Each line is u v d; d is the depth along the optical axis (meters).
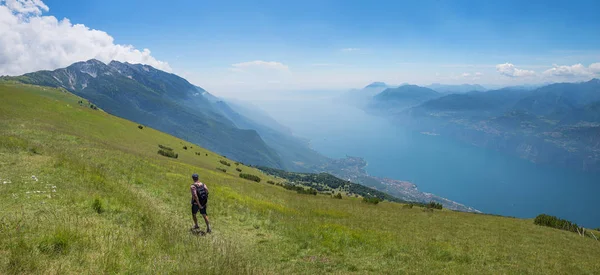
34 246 8.10
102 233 10.29
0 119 44.06
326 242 16.73
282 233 17.80
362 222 28.56
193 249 11.21
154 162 40.81
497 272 15.52
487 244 23.88
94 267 7.84
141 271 8.30
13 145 22.94
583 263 20.88
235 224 18.39
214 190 29.05
